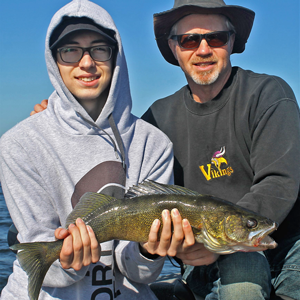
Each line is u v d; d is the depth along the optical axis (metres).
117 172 1.16
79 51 1.13
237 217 1.02
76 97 1.19
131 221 1.03
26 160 1.11
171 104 1.42
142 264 1.08
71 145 1.15
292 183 1.15
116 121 1.19
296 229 1.23
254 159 1.24
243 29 1.40
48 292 1.08
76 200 1.12
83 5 1.14
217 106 1.31
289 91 1.27
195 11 1.32
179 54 1.36
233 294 1.10
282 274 1.22
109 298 1.09
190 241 1.00
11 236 1.33
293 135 1.20
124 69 1.21
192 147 1.33
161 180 1.21
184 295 1.34
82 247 0.98
